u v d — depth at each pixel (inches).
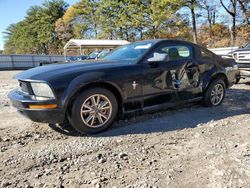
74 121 155.3
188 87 201.8
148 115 200.5
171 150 137.2
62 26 2385.6
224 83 230.5
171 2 1202.6
